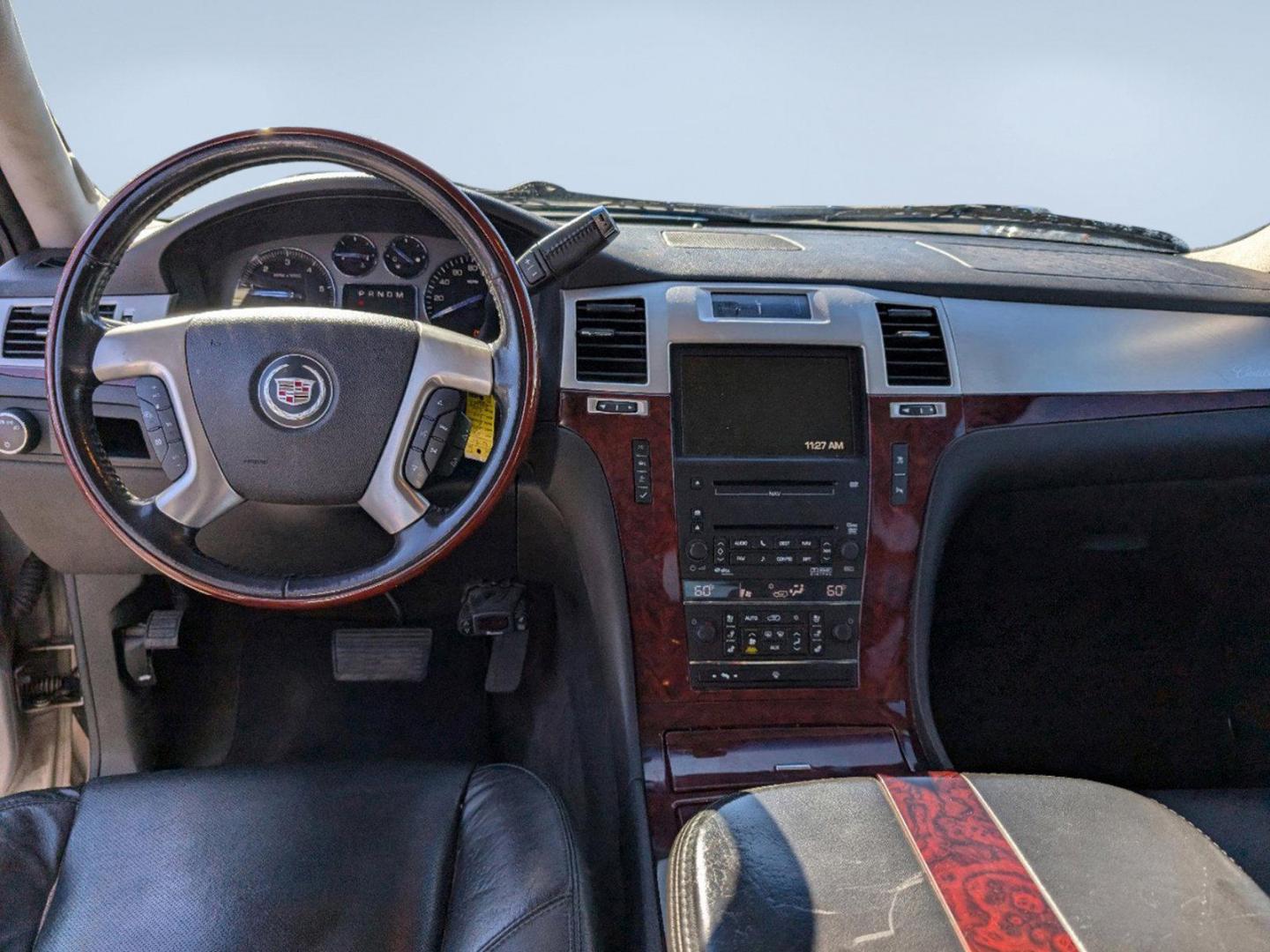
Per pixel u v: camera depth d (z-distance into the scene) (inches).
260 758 79.2
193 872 43.4
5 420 59.6
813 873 34.9
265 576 51.7
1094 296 63.8
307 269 64.4
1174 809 46.6
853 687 60.6
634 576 59.7
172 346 50.4
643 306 59.3
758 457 59.4
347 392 50.3
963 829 37.1
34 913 41.8
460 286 64.6
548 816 46.2
